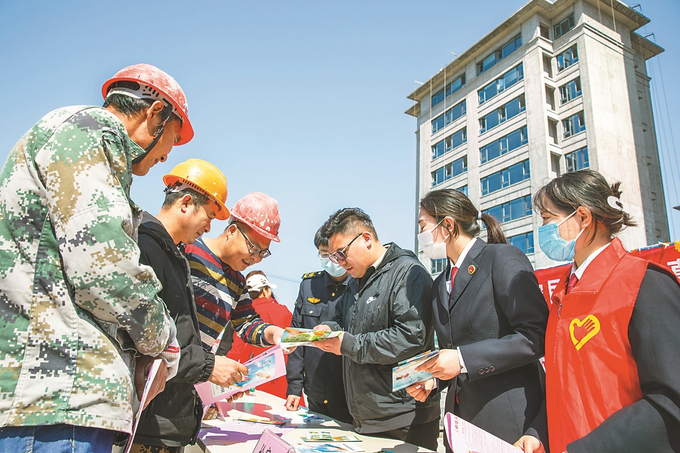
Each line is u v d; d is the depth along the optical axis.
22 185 1.10
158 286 1.19
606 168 19.75
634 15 23.08
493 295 1.87
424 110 29.78
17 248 1.08
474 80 25.81
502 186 22.97
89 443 1.05
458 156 26.16
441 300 2.04
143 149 1.42
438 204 2.09
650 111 24.39
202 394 1.93
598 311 1.42
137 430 1.58
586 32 21.25
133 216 1.33
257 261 2.48
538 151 21.22
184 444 1.73
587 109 20.48
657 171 23.64
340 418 3.14
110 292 1.06
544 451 1.57
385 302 2.32
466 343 1.91
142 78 1.42
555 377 1.54
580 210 1.58
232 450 1.83
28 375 1.00
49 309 1.07
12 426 0.97
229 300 2.44
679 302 1.26
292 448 1.41
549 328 1.65
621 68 22.03
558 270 3.83
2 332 1.02
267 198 2.48
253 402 3.22
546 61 22.48
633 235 19.77
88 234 1.05
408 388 1.84
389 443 2.02
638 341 1.29
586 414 1.39
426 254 2.17
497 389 1.77
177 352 1.36
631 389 1.34
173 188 2.08
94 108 1.22
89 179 1.10
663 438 1.16
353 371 2.31
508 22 23.66
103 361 1.09
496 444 1.38
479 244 2.02
